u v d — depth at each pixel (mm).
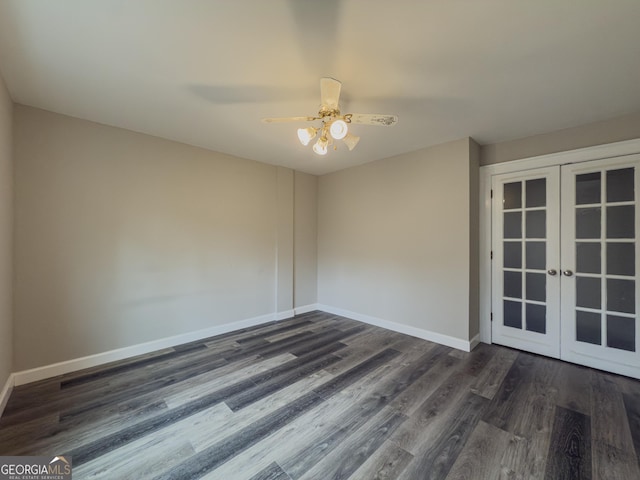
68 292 2557
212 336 3533
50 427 1818
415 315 3521
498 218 3189
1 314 1991
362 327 3900
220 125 2771
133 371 2592
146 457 1582
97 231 2709
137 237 2949
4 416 1924
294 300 4531
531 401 2121
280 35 1566
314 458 1584
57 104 2352
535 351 2969
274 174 4199
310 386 2346
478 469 1513
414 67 1848
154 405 2070
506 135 2998
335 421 1899
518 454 1611
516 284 3092
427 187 3387
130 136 2889
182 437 1743
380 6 1362
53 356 2482
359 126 2783
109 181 2770
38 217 2412
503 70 1873
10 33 1525
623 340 2512
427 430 1811
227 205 3678
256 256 4004
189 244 3336
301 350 3100
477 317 3268
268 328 3857
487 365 2719
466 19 1440
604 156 2576
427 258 3400
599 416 1942
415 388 2311
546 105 2344
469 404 2086
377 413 1982
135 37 1581
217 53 1723
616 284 2547
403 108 2404
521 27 1490
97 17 1427
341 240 4465
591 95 2180
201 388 2309
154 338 3074
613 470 1502
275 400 2143
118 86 2086
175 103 2336
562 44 1617
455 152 3141
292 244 4469
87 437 1730
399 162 3668
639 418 1919
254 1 1331
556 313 2842
